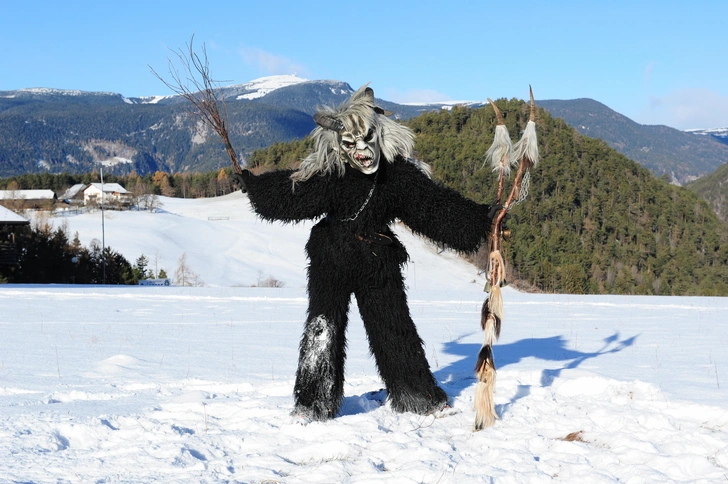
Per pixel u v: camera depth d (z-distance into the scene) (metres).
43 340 10.89
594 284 100.75
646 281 119.69
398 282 5.59
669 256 133.25
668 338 11.11
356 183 5.27
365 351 9.56
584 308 17.41
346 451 4.53
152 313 15.98
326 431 5.03
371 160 5.15
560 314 15.66
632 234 138.25
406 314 5.62
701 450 4.51
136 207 118.06
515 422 5.30
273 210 5.38
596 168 155.62
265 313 15.95
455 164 114.38
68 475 4.07
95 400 6.36
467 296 22.11
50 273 59.22
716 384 6.87
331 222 5.47
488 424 5.16
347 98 5.36
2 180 190.00
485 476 3.91
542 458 4.43
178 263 79.69
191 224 101.56
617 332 12.03
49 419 5.29
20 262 57.34
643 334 11.70
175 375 7.67
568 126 165.75
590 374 7.21
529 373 7.20
